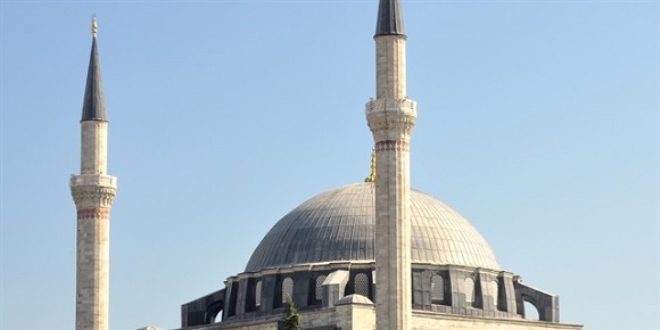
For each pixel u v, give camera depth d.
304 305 178.50
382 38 165.38
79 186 182.12
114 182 183.75
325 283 174.88
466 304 180.25
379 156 163.50
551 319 184.88
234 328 179.50
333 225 184.38
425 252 181.62
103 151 184.38
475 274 182.38
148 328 183.62
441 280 179.88
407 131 163.88
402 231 162.12
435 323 174.62
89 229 182.00
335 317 171.50
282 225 189.75
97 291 181.25
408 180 163.75
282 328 163.75
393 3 166.25
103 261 182.12
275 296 181.00
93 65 186.12
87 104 184.75
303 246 183.62
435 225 184.75
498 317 181.88
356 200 187.38
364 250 181.25
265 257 186.88
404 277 161.50
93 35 186.88
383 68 165.00
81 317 181.00
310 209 188.75
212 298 191.88
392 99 163.50
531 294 186.62
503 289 184.50
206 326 183.00
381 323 160.75
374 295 176.62
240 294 185.50
